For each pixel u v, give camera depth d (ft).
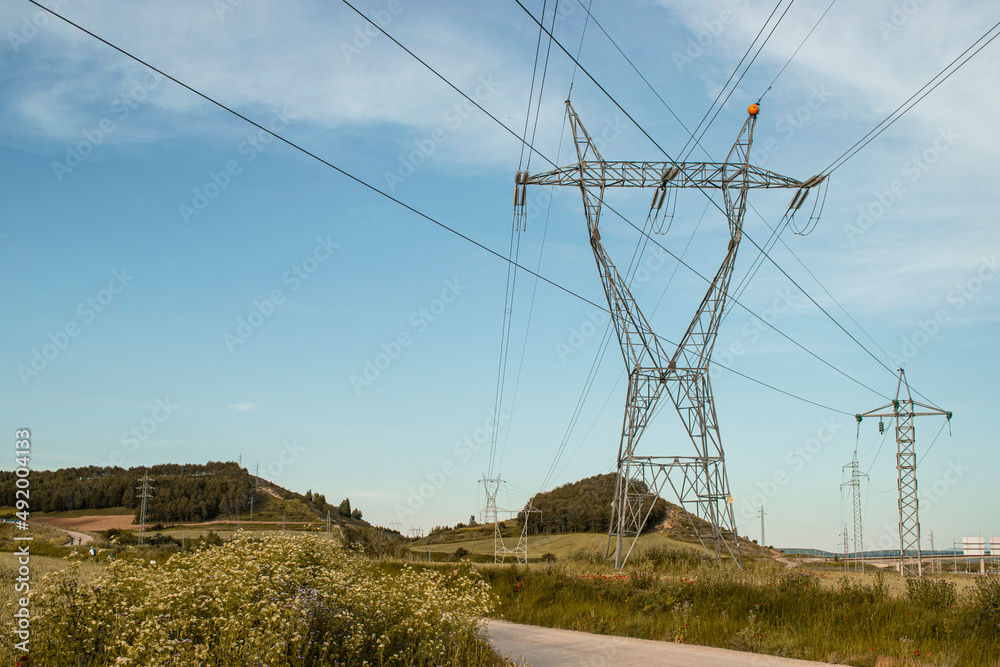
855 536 254.47
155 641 27.07
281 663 30.07
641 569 99.14
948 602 58.59
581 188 104.73
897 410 138.00
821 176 101.81
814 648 52.70
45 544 127.65
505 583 95.61
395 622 40.19
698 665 48.03
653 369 110.73
